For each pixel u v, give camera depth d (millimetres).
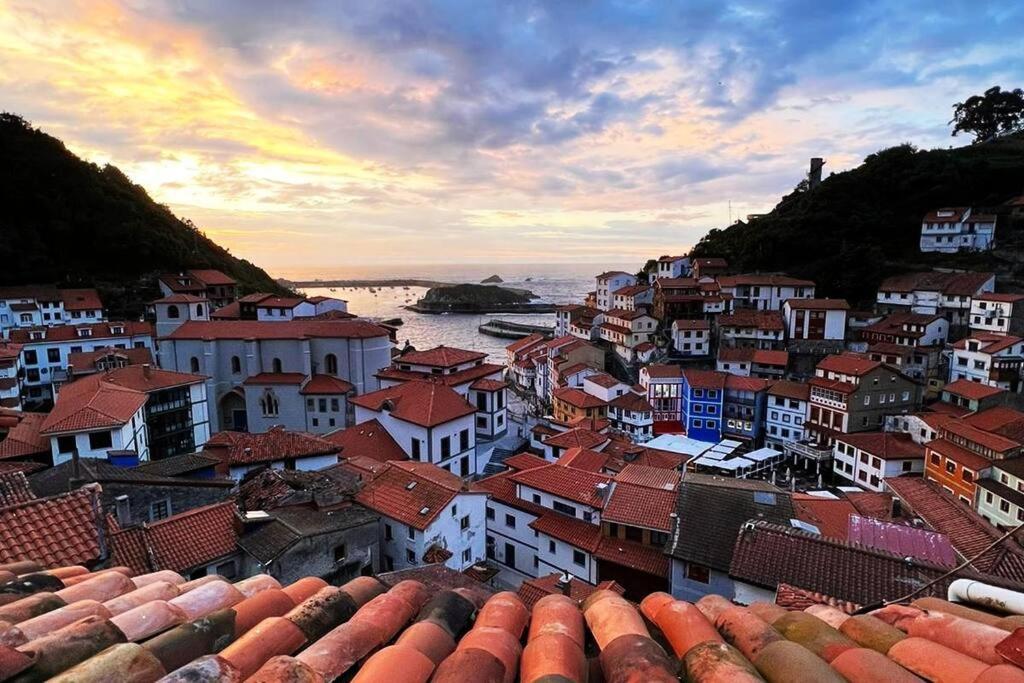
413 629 6562
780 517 25672
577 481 35688
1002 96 148250
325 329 69438
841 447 65125
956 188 115812
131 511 24594
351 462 36062
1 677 4812
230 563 22391
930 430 60781
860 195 125688
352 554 25500
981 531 30875
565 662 5453
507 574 37062
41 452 36156
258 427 66938
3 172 113188
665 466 48656
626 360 109062
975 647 5719
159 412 51344
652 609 7672
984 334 79000
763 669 5414
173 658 5527
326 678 5402
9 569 8445
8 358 66938
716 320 105312
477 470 55031
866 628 6602
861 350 94875
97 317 96188
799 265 122375
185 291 114500
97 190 125625
